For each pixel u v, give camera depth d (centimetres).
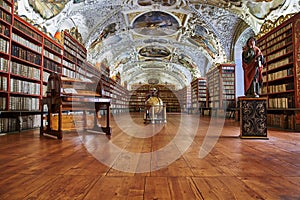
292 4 813
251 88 545
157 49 2112
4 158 319
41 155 339
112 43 1697
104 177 232
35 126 743
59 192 190
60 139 505
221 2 1048
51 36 856
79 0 966
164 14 1315
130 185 208
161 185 208
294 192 191
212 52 1625
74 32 1145
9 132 615
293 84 721
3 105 589
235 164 288
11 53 614
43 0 809
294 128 710
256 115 527
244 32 1295
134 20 1391
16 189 197
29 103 695
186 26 1463
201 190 195
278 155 344
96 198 177
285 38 757
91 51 1470
